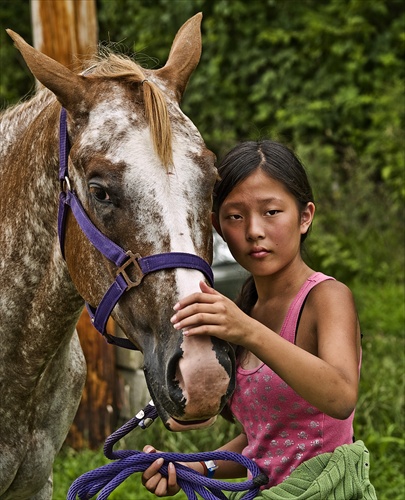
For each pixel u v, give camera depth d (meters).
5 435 2.57
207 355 1.93
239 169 2.26
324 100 8.55
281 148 2.31
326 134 8.59
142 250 2.04
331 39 8.55
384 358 5.38
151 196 2.03
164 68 2.35
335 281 2.24
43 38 4.54
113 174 2.04
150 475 2.25
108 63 2.28
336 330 2.12
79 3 4.53
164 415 2.01
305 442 2.21
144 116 2.11
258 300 2.40
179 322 1.92
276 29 8.74
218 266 5.28
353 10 8.50
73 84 2.20
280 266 2.25
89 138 2.11
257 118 8.70
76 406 2.83
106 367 4.70
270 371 2.21
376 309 6.74
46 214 2.42
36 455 2.65
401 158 7.94
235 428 4.49
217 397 1.93
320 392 1.97
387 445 4.34
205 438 4.48
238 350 2.33
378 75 8.45
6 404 2.57
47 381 2.62
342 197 8.01
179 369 1.94
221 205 2.29
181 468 2.27
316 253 7.26
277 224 2.23
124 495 4.01
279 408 2.21
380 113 8.23
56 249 2.40
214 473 2.47
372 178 8.45
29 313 2.51
